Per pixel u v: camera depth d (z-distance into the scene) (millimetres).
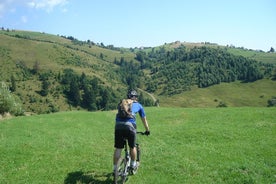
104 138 21062
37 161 14891
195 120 29047
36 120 30203
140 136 21953
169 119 30656
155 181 12492
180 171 13547
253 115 28516
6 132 23453
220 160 15086
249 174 13000
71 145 18156
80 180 12539
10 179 12523
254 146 17906
